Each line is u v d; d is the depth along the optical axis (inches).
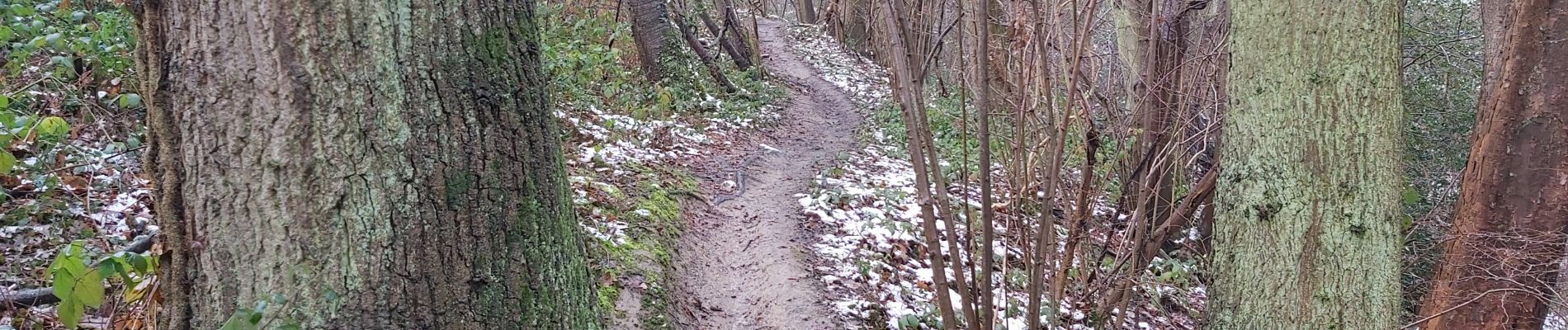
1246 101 133.7
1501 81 245.9
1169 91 213.6
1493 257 241.6
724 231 238.8
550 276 84.7
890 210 274.2
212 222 70.5
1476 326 247.8
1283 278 130.6
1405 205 303.0
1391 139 122.6
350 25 67.7
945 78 441.1
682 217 237.6
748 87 513.3
